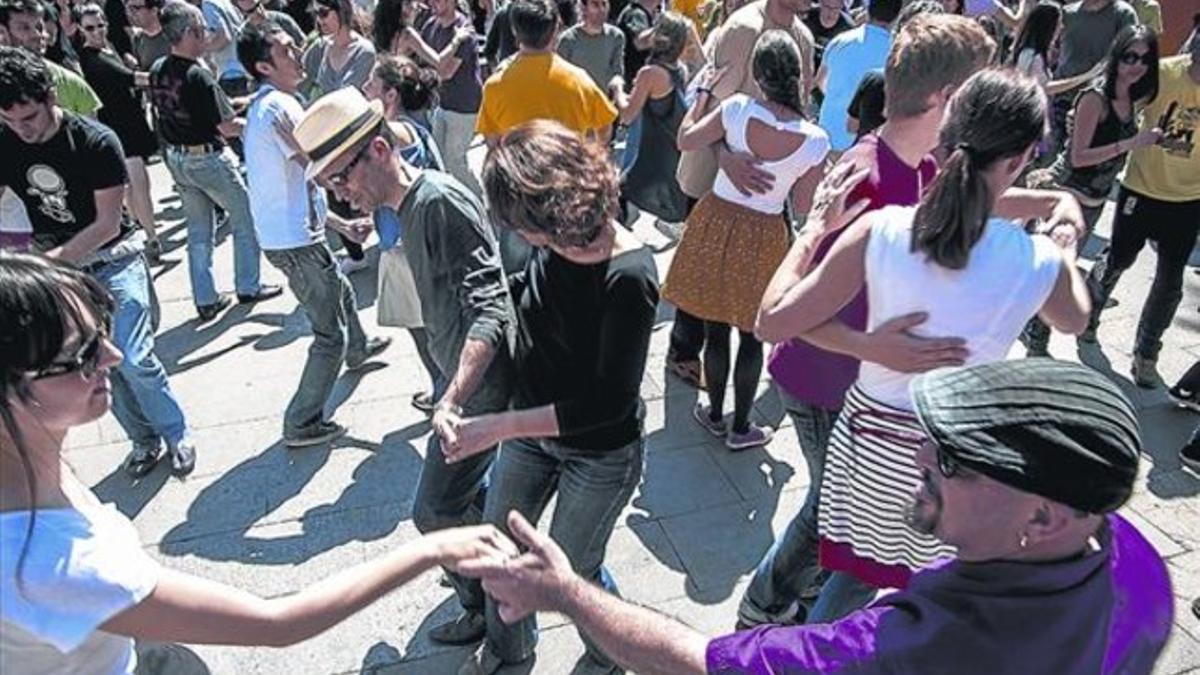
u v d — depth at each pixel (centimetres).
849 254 206
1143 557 136
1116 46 418
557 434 234
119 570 140
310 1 812
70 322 142
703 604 327
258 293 569
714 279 375
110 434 436
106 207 349
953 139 192
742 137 353
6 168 334
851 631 124
